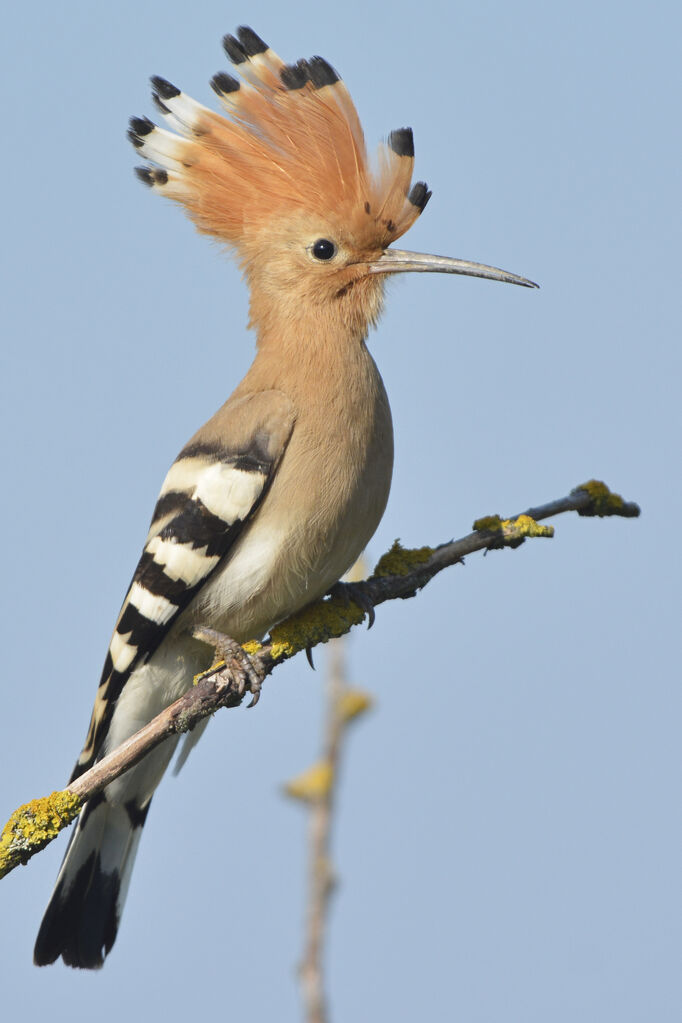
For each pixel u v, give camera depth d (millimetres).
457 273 10406
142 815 10164
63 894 9906
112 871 10008
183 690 10172
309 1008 7938
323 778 8648
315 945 8117
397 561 10070
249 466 9695
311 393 9875
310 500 9664
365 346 10414
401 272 10422
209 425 10227
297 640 9430
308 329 10258
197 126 10609
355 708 8992
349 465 9750
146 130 10672
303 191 10398
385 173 10406
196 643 10125
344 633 9602
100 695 10031
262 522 9734
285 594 9773
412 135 10469
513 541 10148
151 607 9844
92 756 10094
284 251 10438
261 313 10570
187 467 9992
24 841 7812
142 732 8742
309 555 9703
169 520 9883
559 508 10422
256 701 9320
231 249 10750
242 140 10547
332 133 10391
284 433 9742
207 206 10648
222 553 9758
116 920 9898
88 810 10039
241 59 10516
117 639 9977
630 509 10680
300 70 10422
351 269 10344
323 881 8297
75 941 9797
